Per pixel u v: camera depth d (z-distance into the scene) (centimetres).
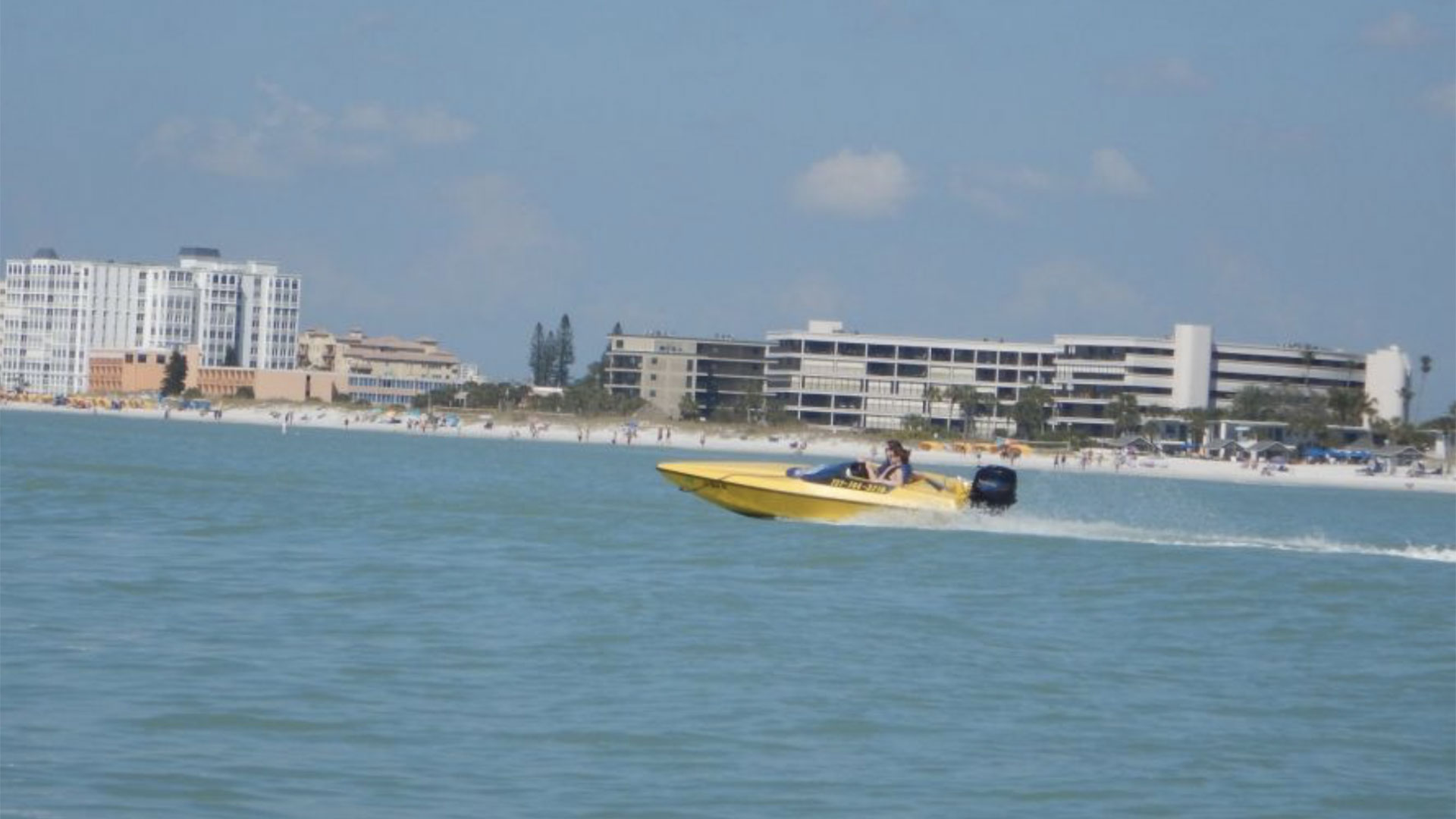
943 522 10112
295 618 5544
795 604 6438
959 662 5256
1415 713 4784
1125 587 7675
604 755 3841
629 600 6334
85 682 4328
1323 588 7919
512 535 9125
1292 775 3972
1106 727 4397
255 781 3484
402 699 4303
